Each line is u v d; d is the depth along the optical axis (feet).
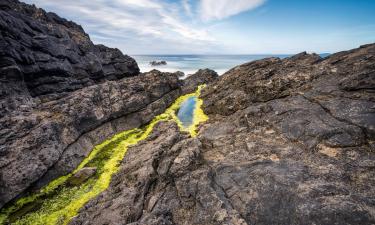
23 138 65.46
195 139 64.03
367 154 47.60
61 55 128.57
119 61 188.65
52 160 66.28
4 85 87.92
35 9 161.17
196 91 159.43
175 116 111.65
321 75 82.74
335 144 51.96
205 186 47.91
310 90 76.33
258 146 60.23
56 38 135.44
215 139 71.87
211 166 55.93
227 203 43.06
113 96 102.68
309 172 45.60
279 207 39.47
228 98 101.96
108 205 49.34
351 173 43.65
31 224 50.55
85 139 84.28
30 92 107.65
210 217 40.75
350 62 79.61
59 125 75.51
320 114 62.64
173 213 44.70
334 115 59.57
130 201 48.62
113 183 59.31
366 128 51.42
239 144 64.90
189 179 51.21
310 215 36.24
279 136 62.69
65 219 51.55
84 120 85.66
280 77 91.15
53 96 103.55
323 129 56.39
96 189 61.46
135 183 54.03
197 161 56.34
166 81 133.90
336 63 85.10
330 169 45.52
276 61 116.06
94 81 156.46
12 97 87.86
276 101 79.46
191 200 46.57
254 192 43.75
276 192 42.09
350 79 67.31
